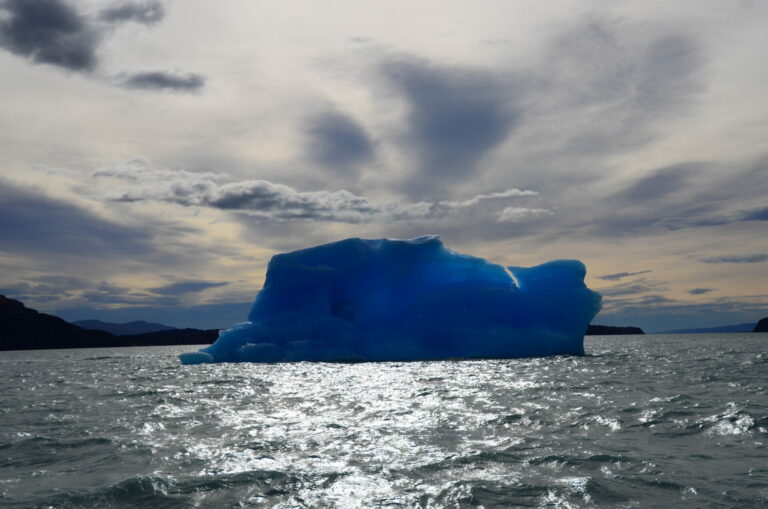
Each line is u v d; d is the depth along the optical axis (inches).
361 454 220.4
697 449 218.8
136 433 280.7
